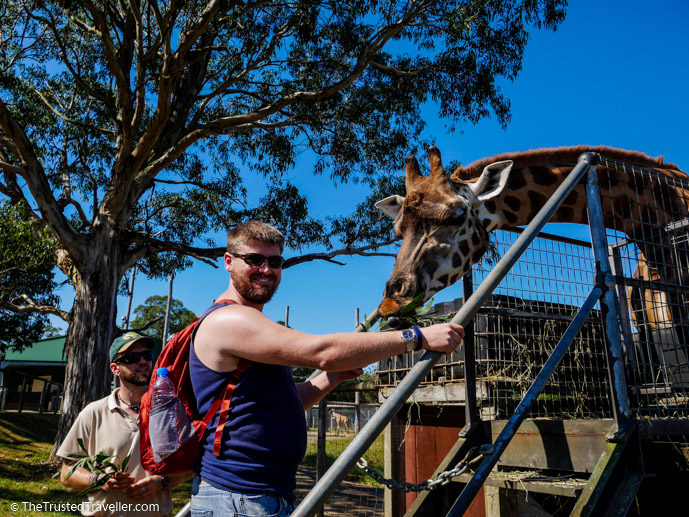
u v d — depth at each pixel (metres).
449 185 4.46
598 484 2.45
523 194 4.70
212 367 1.83
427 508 3.24
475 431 3.54
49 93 16.62
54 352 32.19
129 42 12.30
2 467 10.81
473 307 2.05
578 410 4.21
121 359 3.17
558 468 3.03
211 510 1.74
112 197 13.41
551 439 3.09
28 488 9.39
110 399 3.20
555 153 4.86
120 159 12.99
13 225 14.84
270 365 1.87
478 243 4.50
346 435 11.54
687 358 3.47
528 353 4.12
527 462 3.22
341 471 1.66
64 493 9.41
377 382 5.63
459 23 13.43
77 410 12.42
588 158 2.92
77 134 16.02
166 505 3.07
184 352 1.95
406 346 1.82
